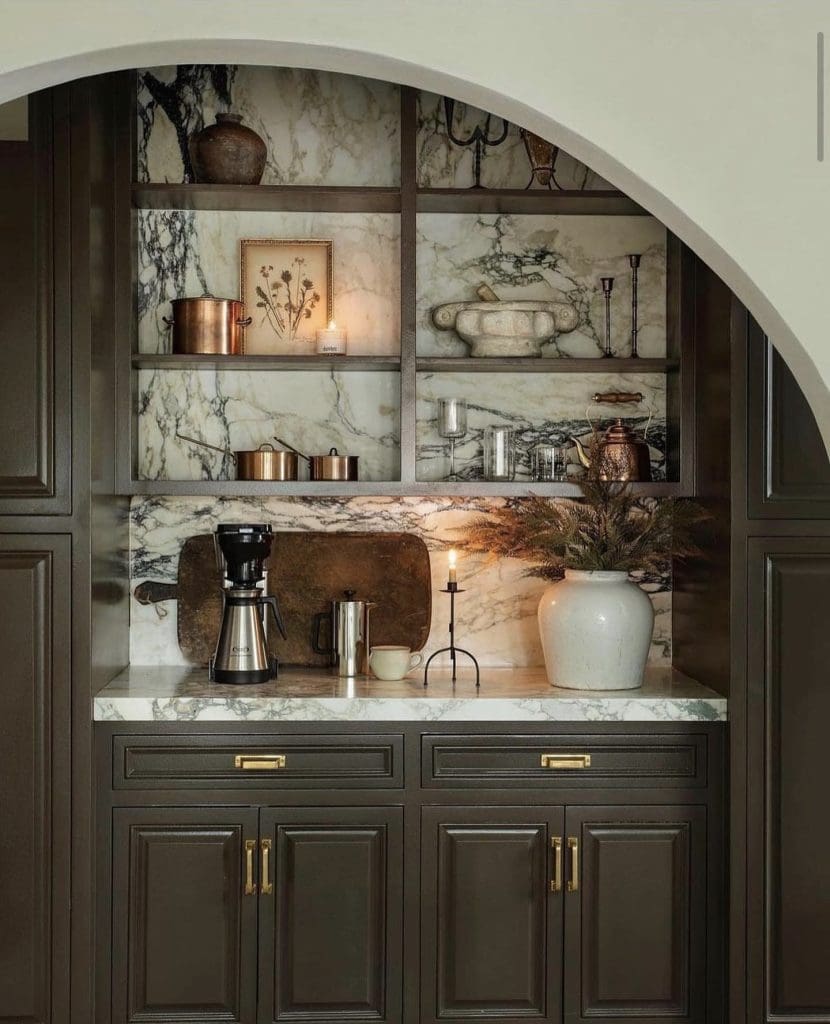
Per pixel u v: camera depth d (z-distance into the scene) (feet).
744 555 10.29
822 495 10.30
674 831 10.39
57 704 10.07
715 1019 10.39
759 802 10.28
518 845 10.32
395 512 12.17
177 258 12.00
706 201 8.30
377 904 10.28
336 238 12.10
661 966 10.37
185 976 10.19
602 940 10.34
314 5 8.18
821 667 10.30
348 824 10.27
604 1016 10.36
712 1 8.34
